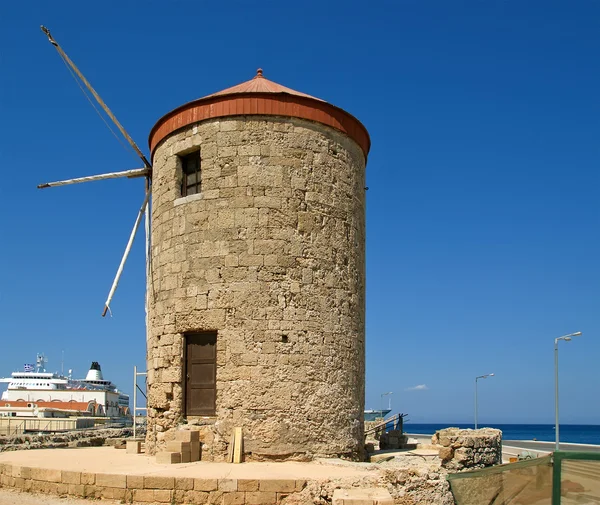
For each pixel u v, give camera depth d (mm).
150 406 17734
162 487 12492
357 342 17844
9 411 59781
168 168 18328
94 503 12625
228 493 12234
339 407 16703
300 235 16922
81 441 22672
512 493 8484
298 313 16453
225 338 16266
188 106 17906
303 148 17406
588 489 7938
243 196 16812
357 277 18266
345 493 11117
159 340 17516
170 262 17578
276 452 15547
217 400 16141
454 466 16156
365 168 20188
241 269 16469
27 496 13336
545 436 177750
